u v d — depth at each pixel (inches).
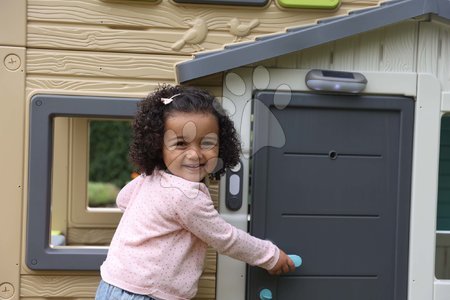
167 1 61.9
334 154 63.1
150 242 54.1
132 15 61.7
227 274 62.1
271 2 62.7
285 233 62.4
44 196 60.8
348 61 63.2
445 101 63.9
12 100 60.5
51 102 60.6
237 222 62.1
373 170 63.6
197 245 56.0
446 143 86.7
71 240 93.6
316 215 62.9
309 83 61.8
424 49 64.1
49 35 60.9
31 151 60.5
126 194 60.0
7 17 60.4
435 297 64.0
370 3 63.7
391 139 63.8
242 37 62.6
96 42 61.5
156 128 54.6
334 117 63.1
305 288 62.7
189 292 54.7
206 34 62.4
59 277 61.8
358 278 63.4
